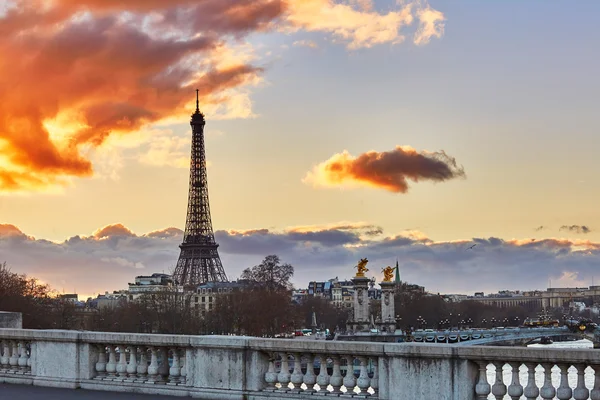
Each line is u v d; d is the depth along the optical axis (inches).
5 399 1355.8
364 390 1225.4
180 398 1341.0
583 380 1064.8
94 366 1464.1
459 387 1141.1
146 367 1417.3
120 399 1339.8
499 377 1123.3
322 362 1256.8
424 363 1164.5
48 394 1397.6
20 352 1563.7
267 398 1272.1
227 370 1312.7
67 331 1496.1
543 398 1087.0
